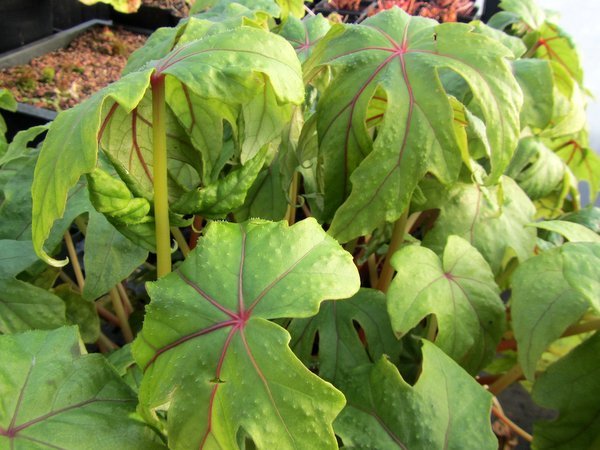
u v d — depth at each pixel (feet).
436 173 0.99
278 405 0.72
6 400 0.78
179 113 1.04
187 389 0.76
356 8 3.40
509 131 0.99
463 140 1.11
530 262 1.11
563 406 1.11
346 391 1.03
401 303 1.07
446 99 0.98
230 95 0.79
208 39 0.84
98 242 1.20
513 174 1.67
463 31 1.03
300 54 1.31
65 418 0.80
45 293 1.16
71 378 0.84
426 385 0.98
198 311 0.80
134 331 1.59
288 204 1.36
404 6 3.08
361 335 1.46
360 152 1.05
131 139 1.02
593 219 1.58
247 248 0.84
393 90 0.99
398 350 1.18
